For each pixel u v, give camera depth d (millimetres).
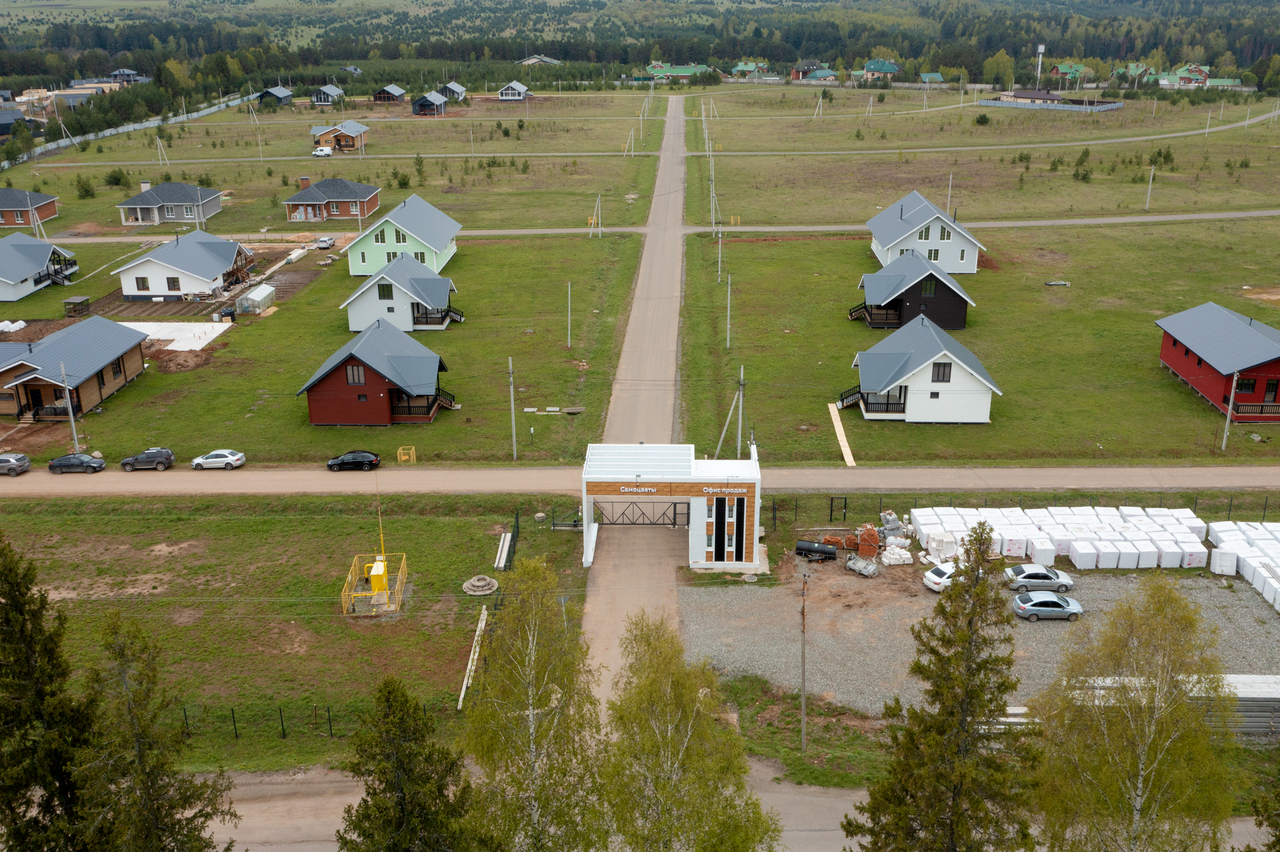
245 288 100938
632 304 94625
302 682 43156
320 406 68562
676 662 28969
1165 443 64938
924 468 61531
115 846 27844
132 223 131000
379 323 73375
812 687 42344
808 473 60906
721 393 73562
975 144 175500
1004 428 67250
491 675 31594
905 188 142125
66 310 93875
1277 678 41062
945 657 28172
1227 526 53062
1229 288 95438
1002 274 101188
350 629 46812
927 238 100500
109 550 53500
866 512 56375
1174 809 29750
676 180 149875
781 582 50312
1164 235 114500
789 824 34594
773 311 91312
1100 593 48812
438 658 44781
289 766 38375
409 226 102625
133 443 66500
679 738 28625
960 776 26797
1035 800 29922
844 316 89750
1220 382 68812
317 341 85250
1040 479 59844
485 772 30875
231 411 71500
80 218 134000
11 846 28812
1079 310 90125
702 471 51344
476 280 101688
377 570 48000
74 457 62438
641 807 28234
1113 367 77188
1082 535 52250
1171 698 29453
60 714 29922
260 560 52625
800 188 143625
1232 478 59812
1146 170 149750
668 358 80812
